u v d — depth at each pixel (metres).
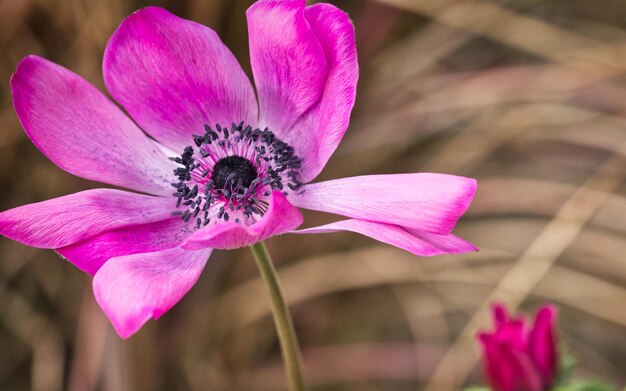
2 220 0.26
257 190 0.28
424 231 0.26
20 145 0.41
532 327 0.28
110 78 0.28
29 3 0.39
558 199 0.43
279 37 0.27
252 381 0.42
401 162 0.43
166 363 0.40
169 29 0.28
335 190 0.27
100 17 0.38
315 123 0.28
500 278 0.43
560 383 0.29
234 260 0.42
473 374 0.43
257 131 0.28
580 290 0.43
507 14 0.43
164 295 0.25
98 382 0.39
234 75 0.29
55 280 0.42
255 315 0.42
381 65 0.43
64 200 0.27
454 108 0.43
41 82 0.28
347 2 0.41
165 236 0.28
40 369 0.41
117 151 0.28
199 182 0.29
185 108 0.29
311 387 0.43
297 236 0.43
